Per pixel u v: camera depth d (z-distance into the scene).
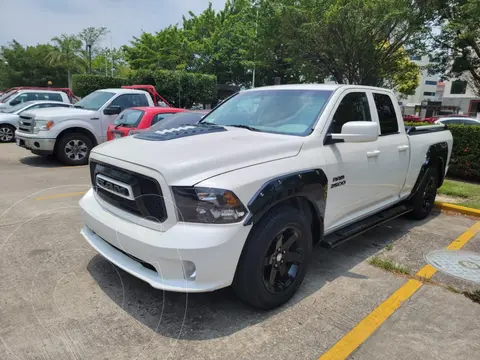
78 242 4.31
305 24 15.92
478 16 12.99
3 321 2.83
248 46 25.77
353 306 3.21
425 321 3.04
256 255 2.79
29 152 11.52
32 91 16.05
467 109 45.75
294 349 2.64
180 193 2.59
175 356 2.53
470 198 6.79
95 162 3.31
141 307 3.07
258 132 3.61
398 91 35.38
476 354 2.65
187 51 38.25
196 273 2.58
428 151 5.28
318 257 4.23
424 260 4.22
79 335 2.71
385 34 15.60
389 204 4.75
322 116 3.62
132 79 27.52
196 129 3.62
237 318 2.98
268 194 2.79
